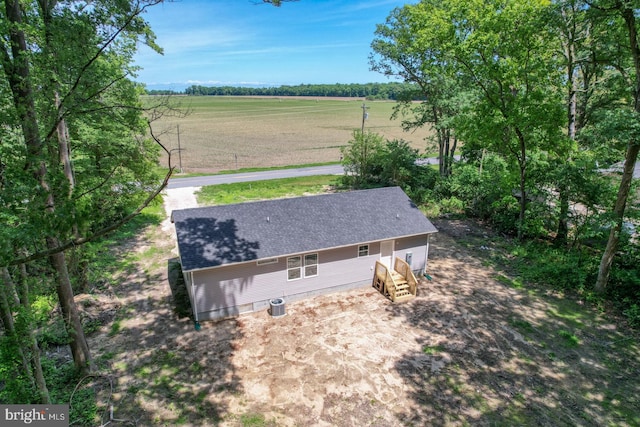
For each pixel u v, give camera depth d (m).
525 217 20.38
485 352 11.55
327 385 10.12
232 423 8.87
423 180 28.27
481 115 19.56
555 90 19.55
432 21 19.50
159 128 76.88
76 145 15.71
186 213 14.38
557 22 15.27
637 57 12.91
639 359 11.29
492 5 16.97
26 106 7.59
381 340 12.10
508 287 15.73
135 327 12.77
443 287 15.70
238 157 49.34
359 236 14.99
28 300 7.85
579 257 17.19
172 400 9.53
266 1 8.75
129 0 8.00
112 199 13.35
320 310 13.94
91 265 13.79
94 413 8.95
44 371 10.11
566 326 12.96
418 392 9.91
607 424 8.98
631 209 14.88
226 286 13.19
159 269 17.33
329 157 49.50
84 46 8.25
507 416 9.15
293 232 14.52
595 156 16.83
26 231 5.57
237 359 11.16
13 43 7.64
